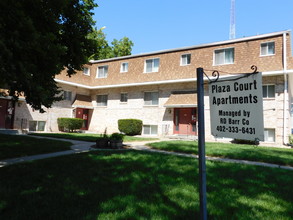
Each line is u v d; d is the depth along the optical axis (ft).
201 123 8.51
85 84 78.28
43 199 12.87
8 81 17.70
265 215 11.35
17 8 16.89
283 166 24.70
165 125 64.23
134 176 17.80
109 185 15.60
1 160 24.20
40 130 66.44
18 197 13.12
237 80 8.50
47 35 18.12
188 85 61.87
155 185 15.67
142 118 68.80
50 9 21.12
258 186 16.11
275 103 49.80
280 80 49.73
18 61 16.61
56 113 70.08
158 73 66.95
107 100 77.10
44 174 18.03
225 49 57.67
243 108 8.22
